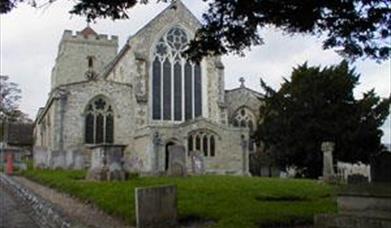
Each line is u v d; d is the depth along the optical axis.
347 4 9.83
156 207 10.96
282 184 21.38
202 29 10.92
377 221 8.48
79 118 45.19
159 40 49.47
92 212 13.11
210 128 45.38
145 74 47.81
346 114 40.12
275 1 9.72
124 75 51.00
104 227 10.52
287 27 10.70
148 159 42.69
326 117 40.09
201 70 50.41
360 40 11.27
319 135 39.72
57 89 44.91
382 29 10.73
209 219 11.60
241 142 46.41
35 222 13.10
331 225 9.20
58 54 67.31
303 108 40.44
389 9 10.06
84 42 66.81
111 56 67.56
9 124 71.00
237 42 11.11
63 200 16.17
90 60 66.75
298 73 42.06
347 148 39.59
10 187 23.84
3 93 76.69
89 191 16.22
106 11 9.74
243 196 15.18
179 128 44.19
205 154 45.09
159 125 44.78
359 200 8.96
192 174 32.84
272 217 11.20
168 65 49.47
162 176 28.23
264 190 17.36
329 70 41.28
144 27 49.00
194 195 15.00
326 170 27.56
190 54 11.59
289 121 40.91
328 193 17.28
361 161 39.97
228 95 53.28
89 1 9.47
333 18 10.38
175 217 11.16
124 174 23.58
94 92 46.09
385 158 9.30
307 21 10.17
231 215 11.48
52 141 44.59
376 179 9.34
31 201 15.98
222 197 14.67
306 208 12.66
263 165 46.88
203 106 50.00
